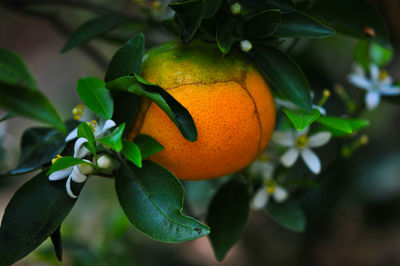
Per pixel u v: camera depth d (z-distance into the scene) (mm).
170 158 400
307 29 406
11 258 390
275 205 484
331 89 689
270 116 415
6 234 393
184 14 399
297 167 600
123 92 401
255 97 405
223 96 396
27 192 402
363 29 462
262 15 401
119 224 604
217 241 453
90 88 401
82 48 558
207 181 550
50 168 396
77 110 420
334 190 773
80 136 392
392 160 797
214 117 394
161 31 528
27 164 425
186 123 389
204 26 403
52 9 592
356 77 510
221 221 457
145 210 392
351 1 461
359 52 500
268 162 485
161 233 385
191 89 394
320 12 463
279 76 412
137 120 401
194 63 399
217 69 399
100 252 604
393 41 558
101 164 402
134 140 398
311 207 763
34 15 543
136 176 400
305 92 412
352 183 782
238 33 410
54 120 374
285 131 491
